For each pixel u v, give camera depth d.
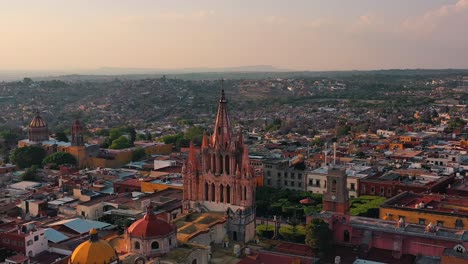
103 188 180.88
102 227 127.75
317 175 197.00
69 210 152.62
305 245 117.94
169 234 94.38
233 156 116.62
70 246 113.69
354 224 118.75
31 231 112.19
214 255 106.50
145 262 88.25
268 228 143.50
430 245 108.38
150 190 172.50
